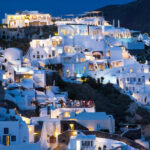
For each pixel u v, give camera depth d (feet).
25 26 556.92
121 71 416.46
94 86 388.16
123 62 444.14
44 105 286.25
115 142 235.61
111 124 264.31
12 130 212.64
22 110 273.54
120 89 394.73
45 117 255.70
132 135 266.57
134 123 327.26
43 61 426.51
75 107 284.41
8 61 366.22
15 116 233.55
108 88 387.34
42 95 305.53
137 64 416.87
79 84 377.09
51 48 440.45
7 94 273.95
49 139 247.29
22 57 403.34
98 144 237.04
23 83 320.29
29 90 306.96
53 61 428.15
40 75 341.00
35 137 222.89
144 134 293.02
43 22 579.07
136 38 567.59
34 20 577.02
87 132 240.94
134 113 346.13
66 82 377.09
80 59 428.15
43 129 227.20
